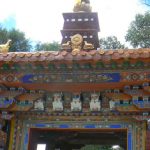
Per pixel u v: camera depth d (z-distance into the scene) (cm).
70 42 1140
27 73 1075
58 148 1555
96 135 1348
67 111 1108
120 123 1076
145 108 1022
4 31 3431
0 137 1091
